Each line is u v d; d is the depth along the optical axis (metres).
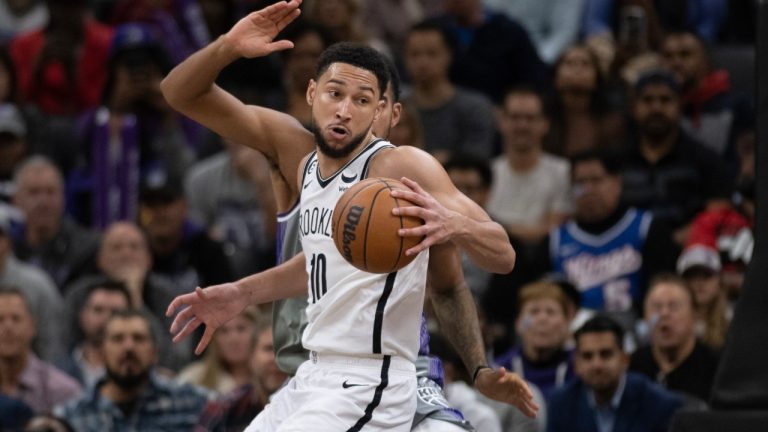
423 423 13.42
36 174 28.20
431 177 12.88
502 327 26.20
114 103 30.69
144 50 30.62
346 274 12.95
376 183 12.23
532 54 34.38
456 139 31.05
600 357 21.69
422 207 12.09
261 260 28.33
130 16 35.03
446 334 14.14
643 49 33.44
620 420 21.70
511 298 26.66
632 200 28.97
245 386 22.23
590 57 31.12
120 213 30.16
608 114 31.17
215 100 14.22
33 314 25.94
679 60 31.86
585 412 21.95
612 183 26.75
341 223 12.13
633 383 21.88
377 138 13.27
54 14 34.34
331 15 33.06
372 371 12.97
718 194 29.20
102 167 30.31
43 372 24.22
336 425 12.83
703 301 24.42
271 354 20.94
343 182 13.07
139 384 22.67
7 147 30.62
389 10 36.88
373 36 36.41
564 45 36.16
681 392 22.73
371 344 12.90
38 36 34.72
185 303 13.66
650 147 29.42
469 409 20.88
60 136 32.28
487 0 37.19
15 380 23.86
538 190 29.39
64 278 28.14
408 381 13.10
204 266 27.61
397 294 12.88
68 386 24.28
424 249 12.09
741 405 11.84
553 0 36.47
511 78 34.34
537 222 29.33
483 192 27.11
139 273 26.44
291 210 14.55
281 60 33.28
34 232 28.14
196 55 13.88
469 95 31.45
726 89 32.12
